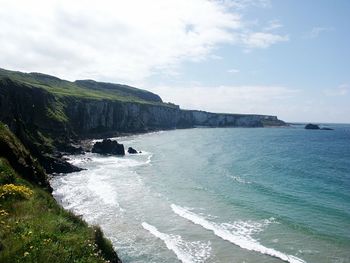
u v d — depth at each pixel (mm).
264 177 56688
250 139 146250
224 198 41531
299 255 25250
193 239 28297
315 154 92312
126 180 52125
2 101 54156
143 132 166375
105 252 13680
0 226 11758
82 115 121750
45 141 72750
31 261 10070
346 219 33750
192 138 146000
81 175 54688
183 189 46562
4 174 18078
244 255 25281
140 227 30875
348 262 24141
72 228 13617
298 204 39281
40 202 15875
